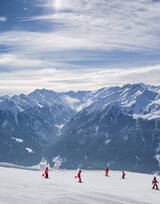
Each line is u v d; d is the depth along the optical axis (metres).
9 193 32.62
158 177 79.62
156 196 43.16
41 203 28.98
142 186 55.38
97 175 77.94
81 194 38.16
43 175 62.25
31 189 37.91
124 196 40.28
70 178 63.41
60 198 33.41
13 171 70.12
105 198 37.00
